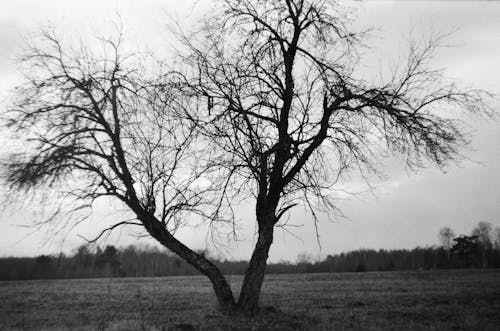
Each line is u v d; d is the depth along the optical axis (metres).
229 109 15.66
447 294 29.70
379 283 45.59
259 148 15.33
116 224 16.34
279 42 16.91
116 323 17.48
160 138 15.93
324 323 16.92
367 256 136.00
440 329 15.80
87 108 16.69
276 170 16.56
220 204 15.77
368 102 16.08
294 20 16.89
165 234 16.77
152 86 15.94
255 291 17.23
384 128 16.03
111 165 16.25
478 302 24.08
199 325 16.11
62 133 15.99
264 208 17.16
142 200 16.33
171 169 15.99
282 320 16.94
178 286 51.25
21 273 84.88
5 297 36.94
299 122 16.48
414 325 16.72
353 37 16.42
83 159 16.12
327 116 16.31
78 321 20.80
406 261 121.88
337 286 42.84
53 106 16.09
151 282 65.31
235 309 17.19
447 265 107.31
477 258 102.38
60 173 15.42
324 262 124.06
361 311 21.39
